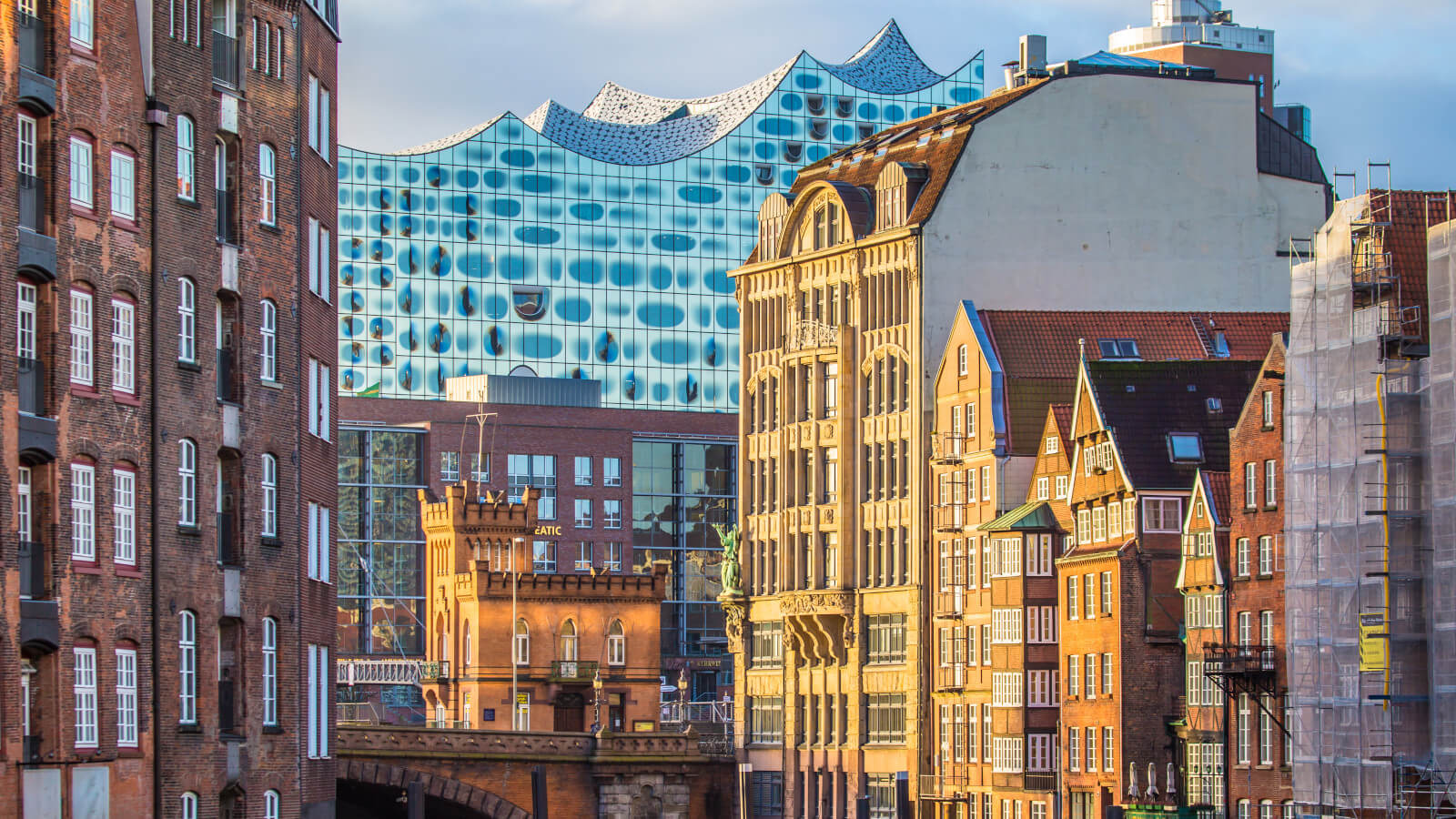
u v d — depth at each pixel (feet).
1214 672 539.29
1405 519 476.13
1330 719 492.95
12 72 328.49
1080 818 598.75
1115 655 582.76
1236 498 554.87
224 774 378.94
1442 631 459.32
